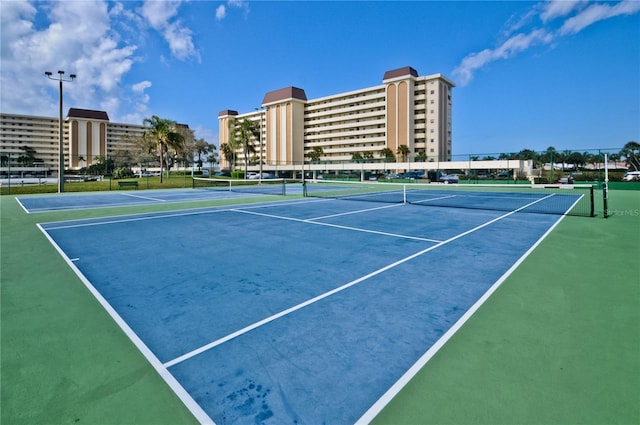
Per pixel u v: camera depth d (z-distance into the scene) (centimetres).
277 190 2931
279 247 745
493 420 228
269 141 10912
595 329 355
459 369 287
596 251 697
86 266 605
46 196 2272
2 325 375
